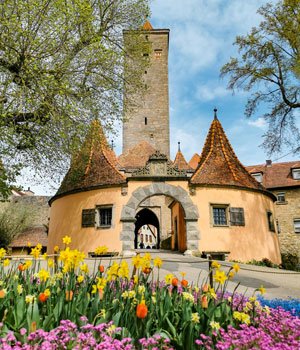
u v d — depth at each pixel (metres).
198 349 3.10
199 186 18.73
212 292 4.11
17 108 12.21
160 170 18.83
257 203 20.06
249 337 3.16
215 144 22.20
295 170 34.41
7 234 31.14
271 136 21.25
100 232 18.31
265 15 19.30
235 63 20.55
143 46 18.62
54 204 22.23
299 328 3.74
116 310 3.54
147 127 38.56
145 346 2.88
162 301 3.84
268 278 11.93
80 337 2.70
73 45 13.93
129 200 18.27
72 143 14.40
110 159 21.83
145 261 4.51
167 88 40.31
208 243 17.80
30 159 14.68
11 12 11.88
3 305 3.33
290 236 32.31
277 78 20.34
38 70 12.59
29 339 2.66
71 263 4.32
